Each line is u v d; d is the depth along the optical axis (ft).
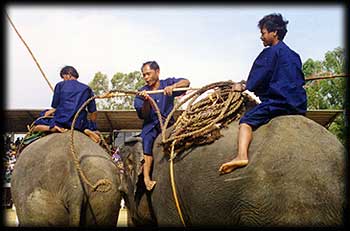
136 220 18.70
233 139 13.91
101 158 19.15
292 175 11.92
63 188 18.20
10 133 49.73
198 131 14.65
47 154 18.90
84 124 21.24
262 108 13.38
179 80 18.56
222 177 13.37
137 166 17.76
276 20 14.60
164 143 15.96
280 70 13.79
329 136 12.69
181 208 15.30
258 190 12.35
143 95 17.51
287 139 12.45
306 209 11.73
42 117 21.77
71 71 21.67
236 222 13.12
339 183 11.73
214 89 16.16
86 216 18.40
